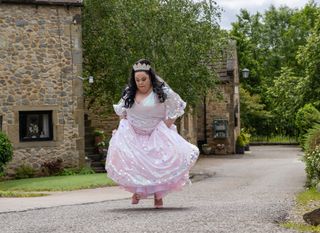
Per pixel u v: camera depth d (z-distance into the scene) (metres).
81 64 19.94
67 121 19.70
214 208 7.84
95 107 25.16
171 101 7.76
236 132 36.31
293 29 59.97
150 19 20.27
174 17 19.98
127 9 20.81
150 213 7.24
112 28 21.33
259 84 53.88
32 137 19.30
